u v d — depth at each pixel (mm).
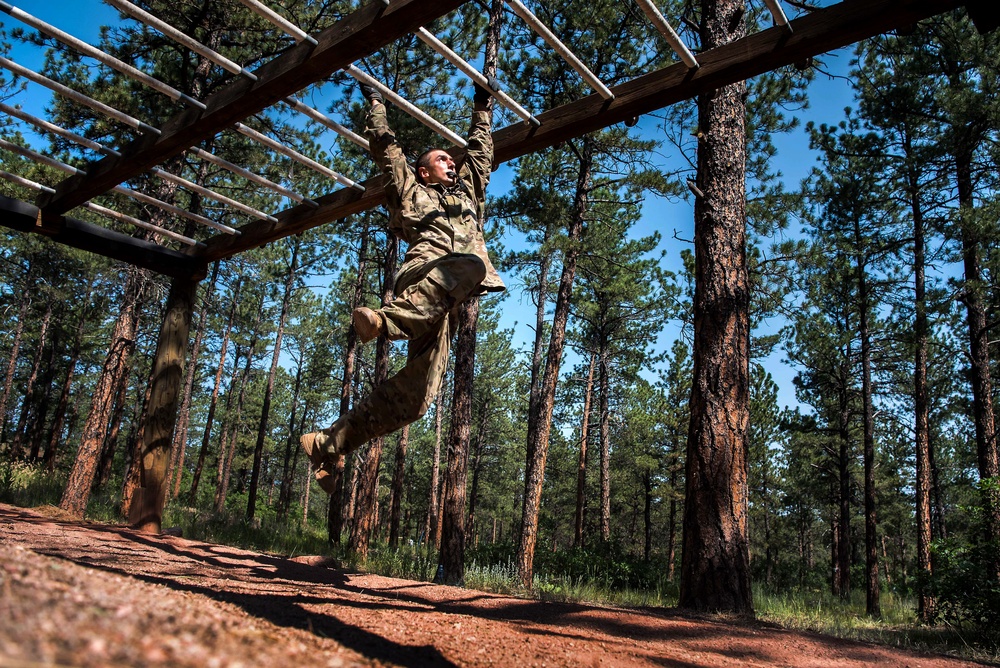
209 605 2271
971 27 13570
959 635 8062
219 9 11820
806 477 29125
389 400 3141
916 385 16344
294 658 1481
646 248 20156
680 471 24266
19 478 13914
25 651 954
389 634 2877
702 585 6273
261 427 28797
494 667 2607
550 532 37250
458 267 3139
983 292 14477
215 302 23031
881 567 40000
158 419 8586
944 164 15211
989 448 14047
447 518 11141
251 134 5160
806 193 17812
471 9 13836
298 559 7422
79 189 6367
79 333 30516
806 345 21359
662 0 13031
